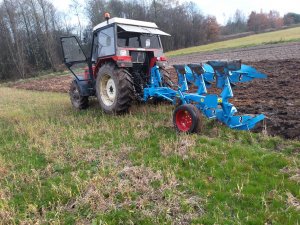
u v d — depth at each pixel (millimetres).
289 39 26125
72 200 3439
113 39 6820
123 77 6715
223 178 3682
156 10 55594
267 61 14086
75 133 5812
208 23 61812
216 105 5062
